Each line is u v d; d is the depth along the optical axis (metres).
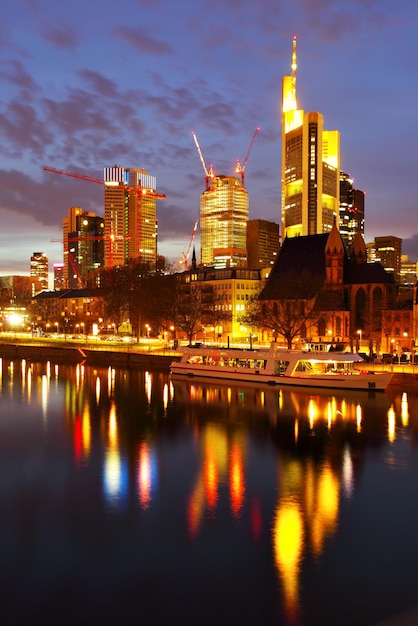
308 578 37.00
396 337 170.50
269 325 161.50
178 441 71.06
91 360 175.12
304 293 186.38
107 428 78.38
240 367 121.56
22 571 37.94
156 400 100.19
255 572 37.69
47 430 77.19
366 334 184.25
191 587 35.97
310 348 145.75
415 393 104.12
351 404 93.88
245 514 47.03
